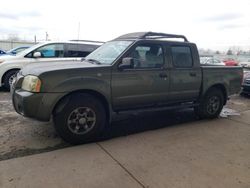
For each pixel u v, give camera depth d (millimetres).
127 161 3543
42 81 3738
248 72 9961
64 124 3941
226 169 3424
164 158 3680
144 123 5336
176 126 5242
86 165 3387
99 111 4223
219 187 2984
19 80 4109
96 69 4133
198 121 5684
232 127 5305
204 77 5535
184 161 3607
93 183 2971
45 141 4148
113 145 4098
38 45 8352
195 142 4363
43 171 3193
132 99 4590
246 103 8031
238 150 4086
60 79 3840
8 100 6941
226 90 6016
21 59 8188
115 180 3051
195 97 5539
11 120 5113
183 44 5234
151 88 4762
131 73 4480
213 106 5887
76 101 3990
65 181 2988
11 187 2828
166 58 4949
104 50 4980
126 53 4461
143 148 4016
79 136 4074
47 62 4676
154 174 3217
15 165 3318
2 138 4199
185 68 5215
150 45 4766
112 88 4309
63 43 8398
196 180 3113
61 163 3418
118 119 5508
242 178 3205
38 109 3770
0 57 8648
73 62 4648
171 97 5125
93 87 4094
